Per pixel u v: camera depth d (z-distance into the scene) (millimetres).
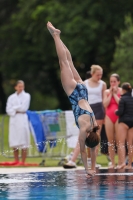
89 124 20688
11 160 33219
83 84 21656
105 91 27125
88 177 21750
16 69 84125
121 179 21516
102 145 28938
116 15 68438
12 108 30172
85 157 21344
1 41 86500
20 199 16375
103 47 68250
